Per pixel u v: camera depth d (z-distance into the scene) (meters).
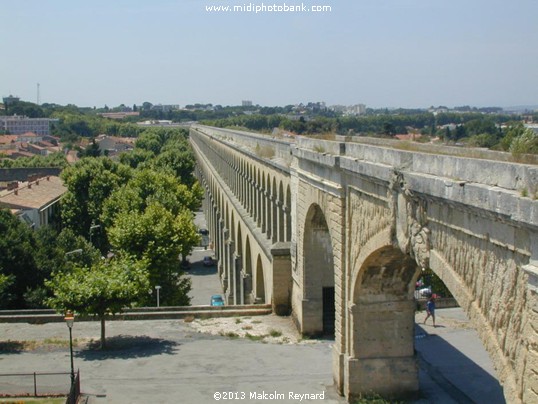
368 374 26.38
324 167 29.17
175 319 39.97
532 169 13.52
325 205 29.25
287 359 31.78
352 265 26.08
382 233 22.06
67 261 51.28
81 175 81.88
